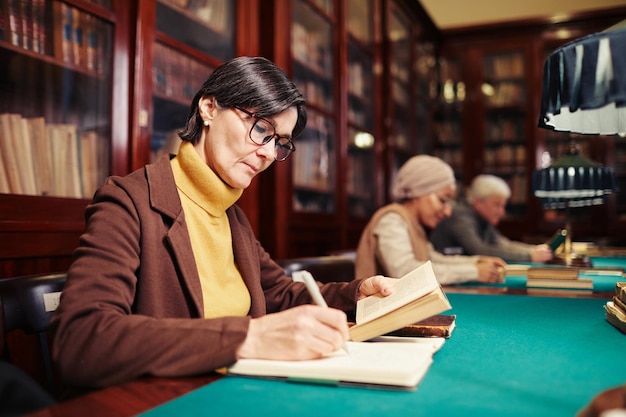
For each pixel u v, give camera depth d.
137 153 2.10
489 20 5.88
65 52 1.88
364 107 4.21
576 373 0.81
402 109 4.98
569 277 2.00
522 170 5.88
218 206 1.17
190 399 0.69
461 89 6.05
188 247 1.07
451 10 5.84
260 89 1.10
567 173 2.84
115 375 0.79
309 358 0.80
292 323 0.82
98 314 0.82
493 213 3.82
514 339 1.06
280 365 0.78
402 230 2.34
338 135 3.67
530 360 0.89
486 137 6.02
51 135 1.83
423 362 0.80
